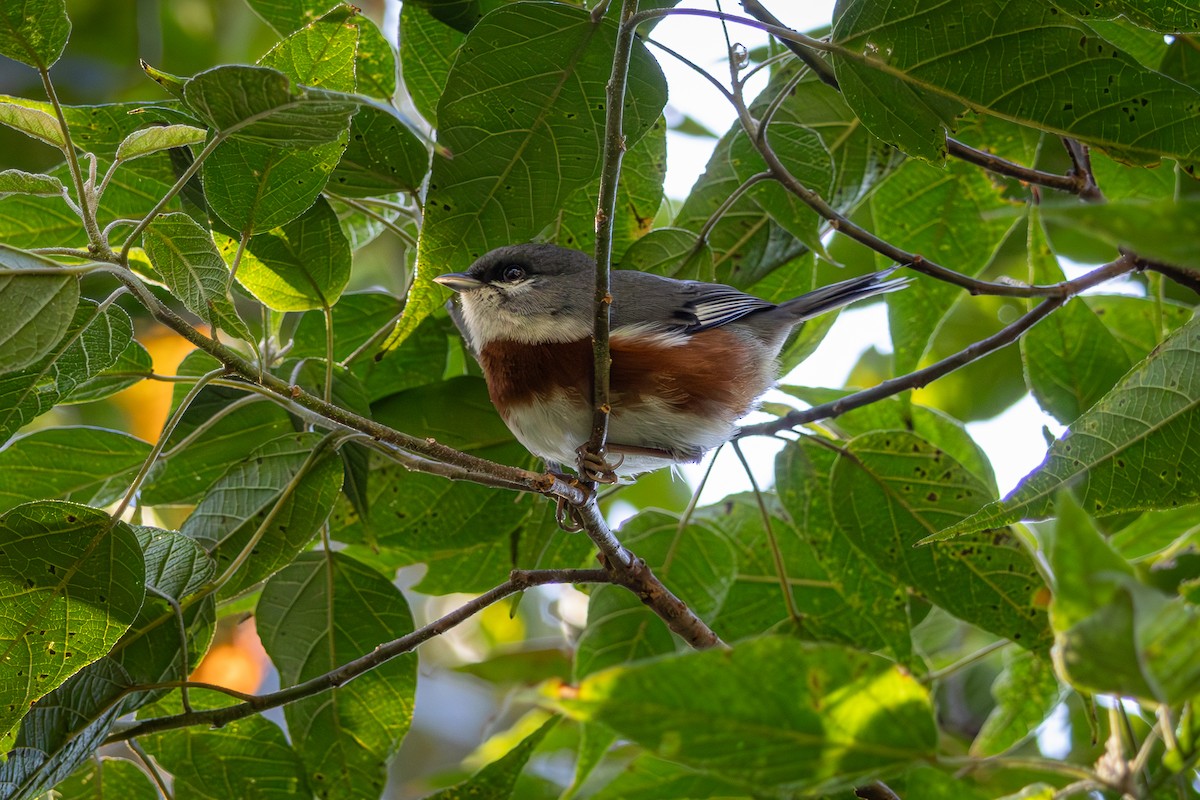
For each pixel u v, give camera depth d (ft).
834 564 35.68
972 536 33.47
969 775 33.24
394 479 34.83
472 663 46.19
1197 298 43.55
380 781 31.17
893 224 39.81
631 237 37.27
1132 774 18.19
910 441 34.37
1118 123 27.45
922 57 27.48
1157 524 36.45
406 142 32.30
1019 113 27.86
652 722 17.19
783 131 34.63
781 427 35.01
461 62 28.22
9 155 53.93
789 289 40.50
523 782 38.52
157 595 26.40
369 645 32.01
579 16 28.04
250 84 22.57
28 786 25.07
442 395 35.76
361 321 36.65
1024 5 26.45
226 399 33.45
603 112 28.86
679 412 34.12
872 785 25.68
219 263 25.17
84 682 25.89
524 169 29.19
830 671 17.21
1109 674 14.73
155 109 30.27
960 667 35.81
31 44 22.65
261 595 32.32
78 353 23.99
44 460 33.06
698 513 39.27
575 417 34.04
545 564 38.06
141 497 34.53
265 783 30.89
